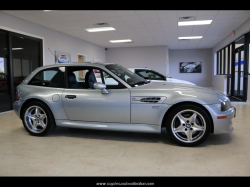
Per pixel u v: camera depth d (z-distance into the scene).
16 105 3.59
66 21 7.39
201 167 2.24
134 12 6.53
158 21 7.64
